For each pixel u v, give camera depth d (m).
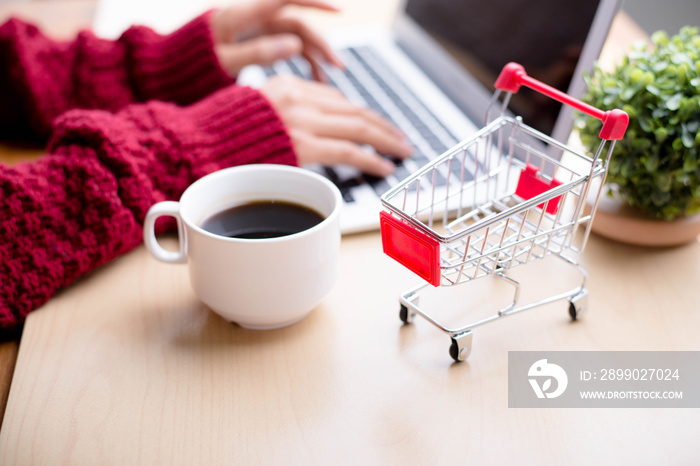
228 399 0.52
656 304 0.62
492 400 0.52
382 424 0.50
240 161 0.74
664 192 0.65
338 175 0.78
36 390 0.52
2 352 0.58
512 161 0.65
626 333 0.59
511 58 0.83
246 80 1.03
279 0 1.02
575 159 0.80
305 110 0.80
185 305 0.62
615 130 0.52
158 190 0.69
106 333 0.58
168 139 0.71
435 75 1.01
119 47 0.94
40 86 0.88
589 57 0.71
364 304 0.62
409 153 0.81
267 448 0.48
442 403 0.52
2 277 0.58
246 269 0.53
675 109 0.62
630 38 1.04
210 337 0.58
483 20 0.90
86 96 0.91
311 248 0.54
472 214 0.64
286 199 0.62
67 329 0.58
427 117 0.90
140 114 0.74
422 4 1.07
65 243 0.61
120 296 0.63
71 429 0.49
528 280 0.65
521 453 0.48
